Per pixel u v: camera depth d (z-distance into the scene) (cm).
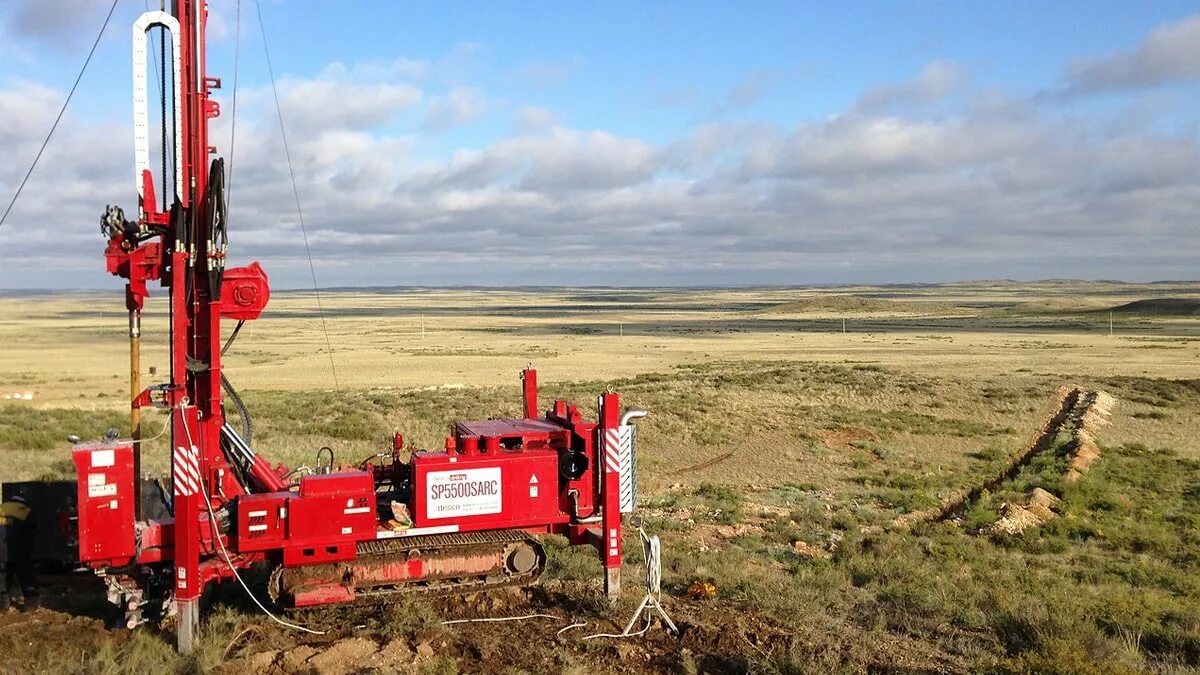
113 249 848
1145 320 17575
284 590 874
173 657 775
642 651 826
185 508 799
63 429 2652
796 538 1638
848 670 777
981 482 2564
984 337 12375
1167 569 1577
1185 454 3297
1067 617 989
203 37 847
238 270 871
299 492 888
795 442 3111
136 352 863
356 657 796
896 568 1335
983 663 819
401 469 1009
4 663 748
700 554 1312
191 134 844
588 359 8331
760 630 890
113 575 851
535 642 840
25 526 888
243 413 942
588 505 976
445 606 940
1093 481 2558
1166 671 862
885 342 11312
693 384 4619
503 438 960
